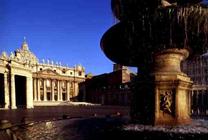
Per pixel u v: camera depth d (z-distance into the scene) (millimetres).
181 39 9234
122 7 9617
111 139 8234
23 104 70375
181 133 8148
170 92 9477
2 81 65312
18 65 65438
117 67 94000
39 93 101500
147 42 9625
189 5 8430
